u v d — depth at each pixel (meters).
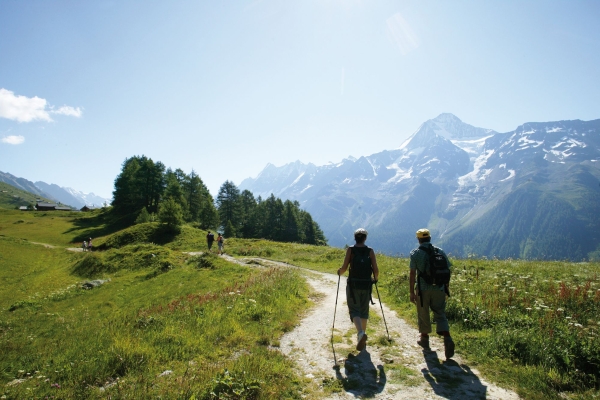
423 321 7.26
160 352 7.12
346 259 7.44
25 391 5.86
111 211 102.69
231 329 8.59
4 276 38.91
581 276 13.86
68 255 54.31
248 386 5.29
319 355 7.06
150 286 25.73
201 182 100.06
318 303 12.74
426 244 7.37
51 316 20.17
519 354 6.59
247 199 127.25
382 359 6.77
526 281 12.73
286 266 27.62
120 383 5.73
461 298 10.13
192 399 4.95
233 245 49.88
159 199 95.31
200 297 14.49
